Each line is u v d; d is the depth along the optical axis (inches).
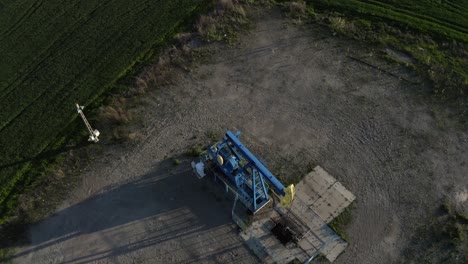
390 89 1261.1
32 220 1040.2
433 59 1325.0
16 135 1192.2
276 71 1315.2
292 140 1161.4
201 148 1147.9
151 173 1111.0
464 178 1079.0
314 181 1082.1
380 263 951.6
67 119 1220.5
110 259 976.3
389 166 1103.6
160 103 1252.5
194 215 1035.9
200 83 1293.1
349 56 1346.0
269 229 1009.5
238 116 1215.6
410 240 983.0
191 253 978.1
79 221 1037.2
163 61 1330.0
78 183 1101.1
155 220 1030.4
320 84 1279.5
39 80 1306.6
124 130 1195.3
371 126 1182.9
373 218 1018.7
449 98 1234.6
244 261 962.7
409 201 1042.7
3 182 1105.4
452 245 969.5
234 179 1023.0
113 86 1290.6
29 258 983.6
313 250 973.8
